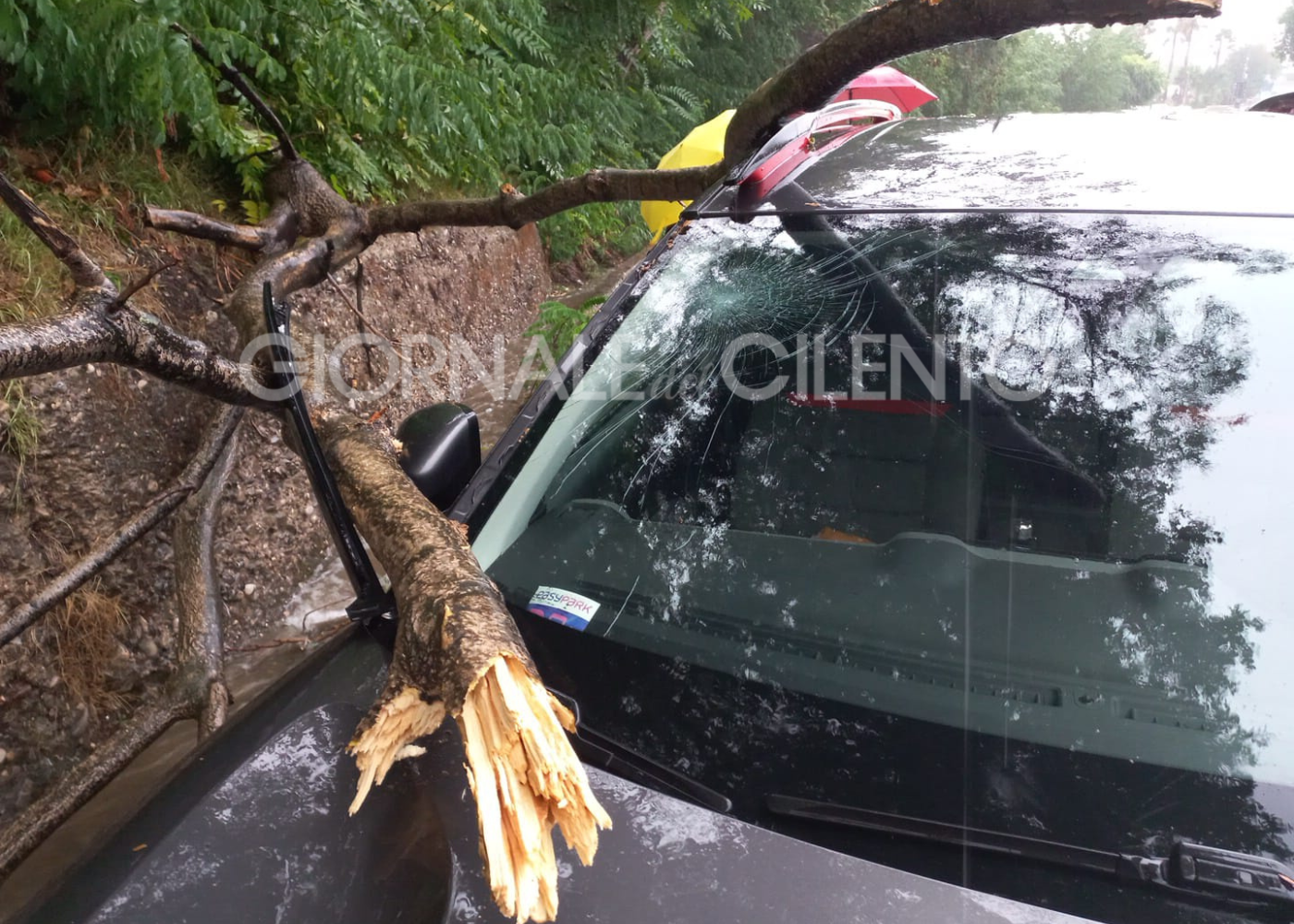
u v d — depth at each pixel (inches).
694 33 359.6
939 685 51.6
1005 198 71.8
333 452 63.3
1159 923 41.2
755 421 67.2
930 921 39.5
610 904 40.3
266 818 44.9
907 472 62.4
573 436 69.3
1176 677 50.0
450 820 44.4
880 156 83.0
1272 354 58.8
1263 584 52.5
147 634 119.0
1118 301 62.8
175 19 122.6
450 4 199.3
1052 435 60.4
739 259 74.6
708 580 59.7
